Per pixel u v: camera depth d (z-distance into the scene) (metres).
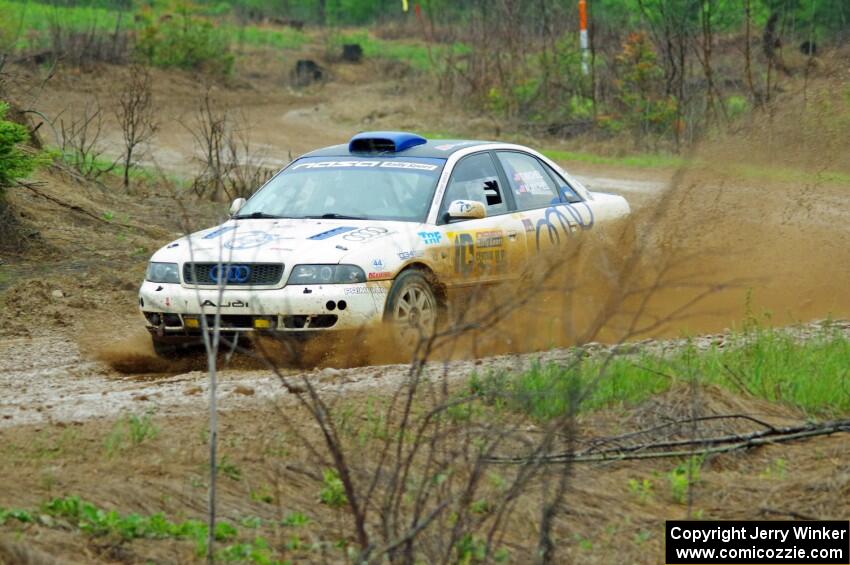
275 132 95.44
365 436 17.34
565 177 30.58
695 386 18.47
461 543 13.77
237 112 110.69
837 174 50.78
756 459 18.44
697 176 45.69
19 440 17.06
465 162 27.91
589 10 102.56
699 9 92.62
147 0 165.38
